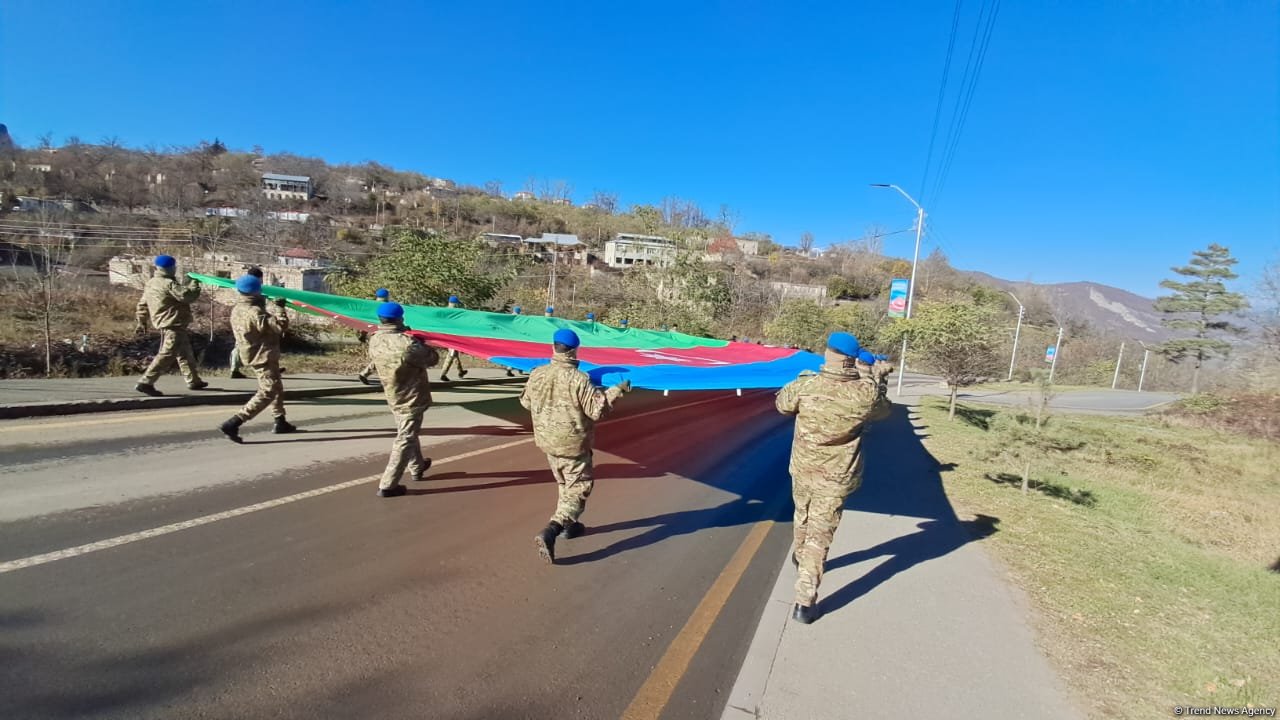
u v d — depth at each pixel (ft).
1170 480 40.98
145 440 20.30
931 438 40.86
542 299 86.84
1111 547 19.98
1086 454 46.65
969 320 53.31
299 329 48.60
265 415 25.99
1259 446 59.52
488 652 10.28
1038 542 19.16
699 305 79.87
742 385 20.45
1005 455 34.55
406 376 17.08
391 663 9.64
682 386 18.74
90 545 12.44
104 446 19.16
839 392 12.59
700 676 10.27
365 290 48.70
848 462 12.75
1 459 16.96
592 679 9.84
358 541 14.16
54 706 7.83
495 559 14.05
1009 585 15.07
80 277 47.09
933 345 54.08
